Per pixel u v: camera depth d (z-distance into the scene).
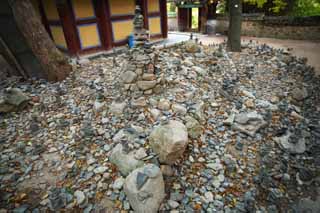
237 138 3.39
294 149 3.21
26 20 4.39
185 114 3.41
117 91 4.12
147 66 3.76
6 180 2.65
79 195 2.45
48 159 2.98
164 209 2.35
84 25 7.14
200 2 13.73
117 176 2.67
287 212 2.45
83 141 3.19
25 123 3.73
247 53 7.25
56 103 4.17
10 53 5.12
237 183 2.72
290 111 4.08
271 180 2.76
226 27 13.59
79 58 6.94
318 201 2.55
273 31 12.12
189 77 4.52
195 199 2.48
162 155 2.63
